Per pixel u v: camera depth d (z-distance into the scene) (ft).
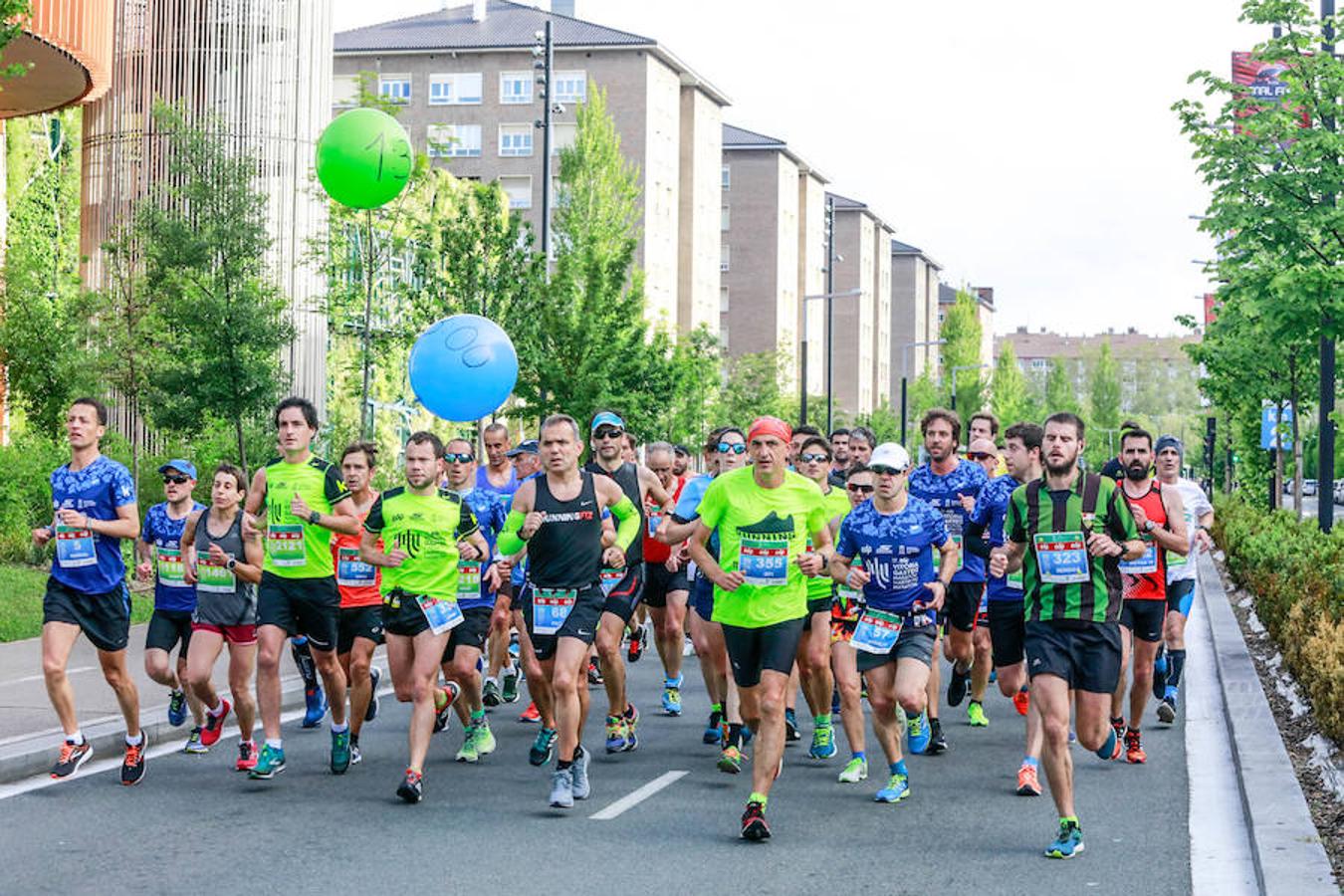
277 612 33.47
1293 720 40.50
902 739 40.11
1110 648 27.86
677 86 275.59
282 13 107.45
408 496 32.22
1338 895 22.72
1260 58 70.90
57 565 32.91
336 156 49.62
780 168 335.47
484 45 259.19
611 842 28.02
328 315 102.89
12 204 136.36
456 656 36.32
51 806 30.89
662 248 271.08
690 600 39.65
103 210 107.14
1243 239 71.56
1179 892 24.76
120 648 33.06
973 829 29.32
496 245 91.09
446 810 30.78
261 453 90.63
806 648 37.73
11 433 100.22
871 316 422.82
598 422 35.35
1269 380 102.42
